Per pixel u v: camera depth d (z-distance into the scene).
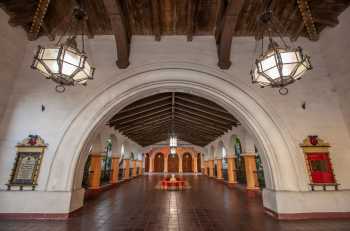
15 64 4.43
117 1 3.56
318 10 4.15
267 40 4.89
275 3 4.02
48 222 3.70
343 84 4.34
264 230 3.38
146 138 15.88
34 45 4.74
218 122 9.57
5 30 4.05
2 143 4.12
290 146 4.27
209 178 15.54
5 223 3.60
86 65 2.85
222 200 6.22
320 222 3.71
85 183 8.86
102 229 3.42
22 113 4.32
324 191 4.05
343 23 4.15
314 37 4.79
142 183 11.39
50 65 2.50
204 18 4.47
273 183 4.23
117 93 4.57
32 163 4.08
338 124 4.39
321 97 4.55
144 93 4.82
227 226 3.61
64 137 4.28
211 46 4.89
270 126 4.41
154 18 4.25
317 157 4.21
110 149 11.92
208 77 4.69
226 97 4.63
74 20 4.12
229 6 3.61
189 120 10.88
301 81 4.66
